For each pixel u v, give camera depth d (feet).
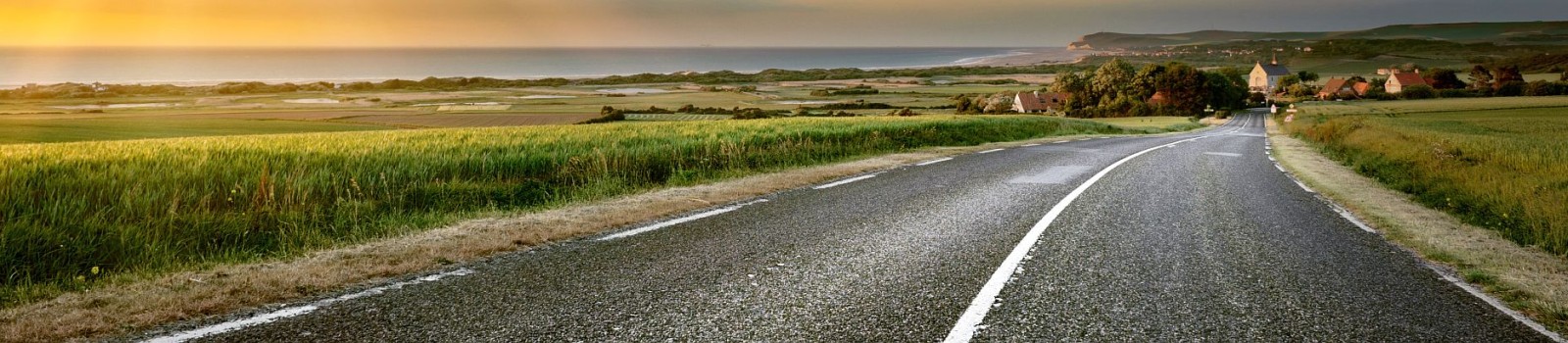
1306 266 17.43
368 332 12.07
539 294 14.38
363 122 261.65
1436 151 45.14
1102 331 12.44
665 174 36.76
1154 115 326.85
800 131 59.41
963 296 14.47
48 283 15.23
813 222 22.88
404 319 12.74
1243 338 12.16
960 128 74.84
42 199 21.06
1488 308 14.02
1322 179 39.06
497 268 16.55
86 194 21.98
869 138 57.72
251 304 13.58
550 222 22.31
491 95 493.77
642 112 317.01
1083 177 37.19
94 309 13.11
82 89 449.89
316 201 25.08
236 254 17.99
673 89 594.65
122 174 24.89
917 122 81.41
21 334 11.76
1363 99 413.18
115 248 17.60
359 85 606.55
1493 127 138.72
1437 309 13.91
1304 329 12.63
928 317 13.15
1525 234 21.98
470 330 12.20
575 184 32.14
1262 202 29.14
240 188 24.18
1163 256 18.35
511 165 34.01
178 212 21.36
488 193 28.78
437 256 17.60
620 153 38.68
